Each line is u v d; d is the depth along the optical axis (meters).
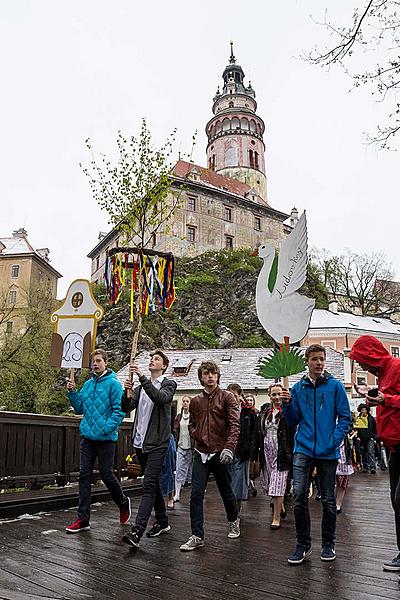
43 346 32.69
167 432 5.37
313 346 4.79
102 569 4.18
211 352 33.56
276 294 6.08
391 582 3.90
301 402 4.75
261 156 72.56
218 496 10.18
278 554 4.88
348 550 5.11
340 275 58.75
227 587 3.76
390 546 5.33
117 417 5.71
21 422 7.60
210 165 73.12
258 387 28.75
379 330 47.28
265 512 7.95
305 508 4.59
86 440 5.86
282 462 6.48
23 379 30.66
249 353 32.59
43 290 37.06
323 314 48.50
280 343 5.93
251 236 63.25
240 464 6.93
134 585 3.76
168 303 11.45
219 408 5.26
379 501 9.45
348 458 8.16
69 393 5.94
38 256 68.19
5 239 70.94
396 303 57.53
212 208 60.66
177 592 3.62
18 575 3.94
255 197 65.81
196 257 57.47
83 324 7.80
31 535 5.46
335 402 4.67
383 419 4.32
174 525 6.54
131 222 16.27
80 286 7.93
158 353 5.80
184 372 31.16
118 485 6.00
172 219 56.69
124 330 47.72
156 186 16.09
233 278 55.59
